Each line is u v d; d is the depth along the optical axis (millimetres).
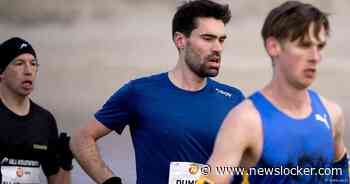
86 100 17078
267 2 17328
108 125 8906
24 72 9688
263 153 5738
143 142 8758
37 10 17609
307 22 5648
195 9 8703
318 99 6152
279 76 5855
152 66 17406
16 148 9641
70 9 17625
